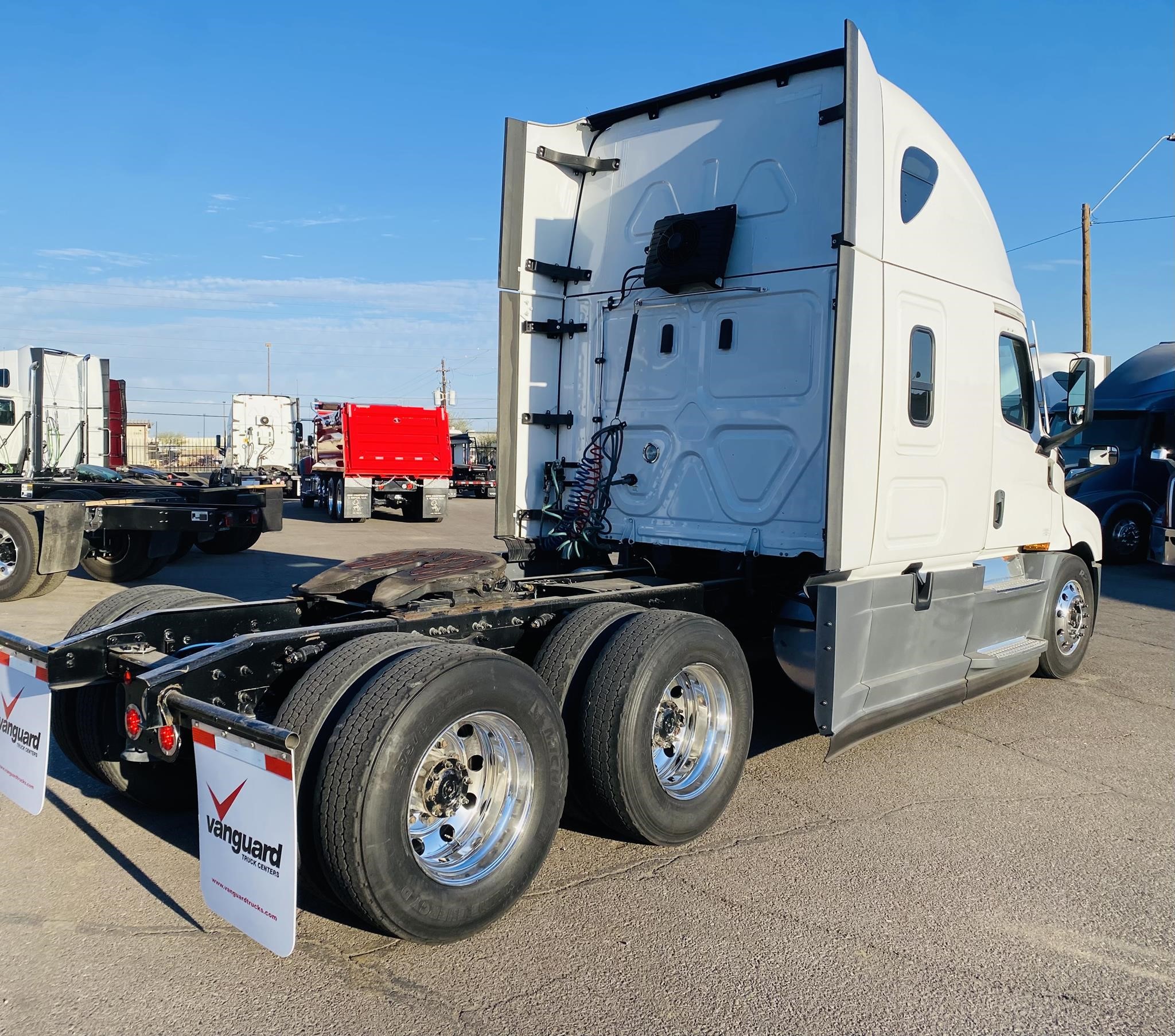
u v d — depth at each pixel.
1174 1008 2.82
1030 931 3.26
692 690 4.04
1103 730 5.77
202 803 2.79
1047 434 6.39
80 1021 2.61
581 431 5.74
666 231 5.07
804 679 4.71
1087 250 22.98
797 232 4.81
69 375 17.41
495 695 3.10
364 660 3.05
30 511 9.24
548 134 5.58
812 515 4.70
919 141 4.91
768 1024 2.68
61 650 3.34
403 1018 2.66
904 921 3.31
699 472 5.16
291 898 2.50
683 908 3.38
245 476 20.97
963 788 4.71
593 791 3.67
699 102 5.26
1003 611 5.88
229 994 2.76
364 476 20.39
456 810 3.15
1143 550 15.12
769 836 4.06
